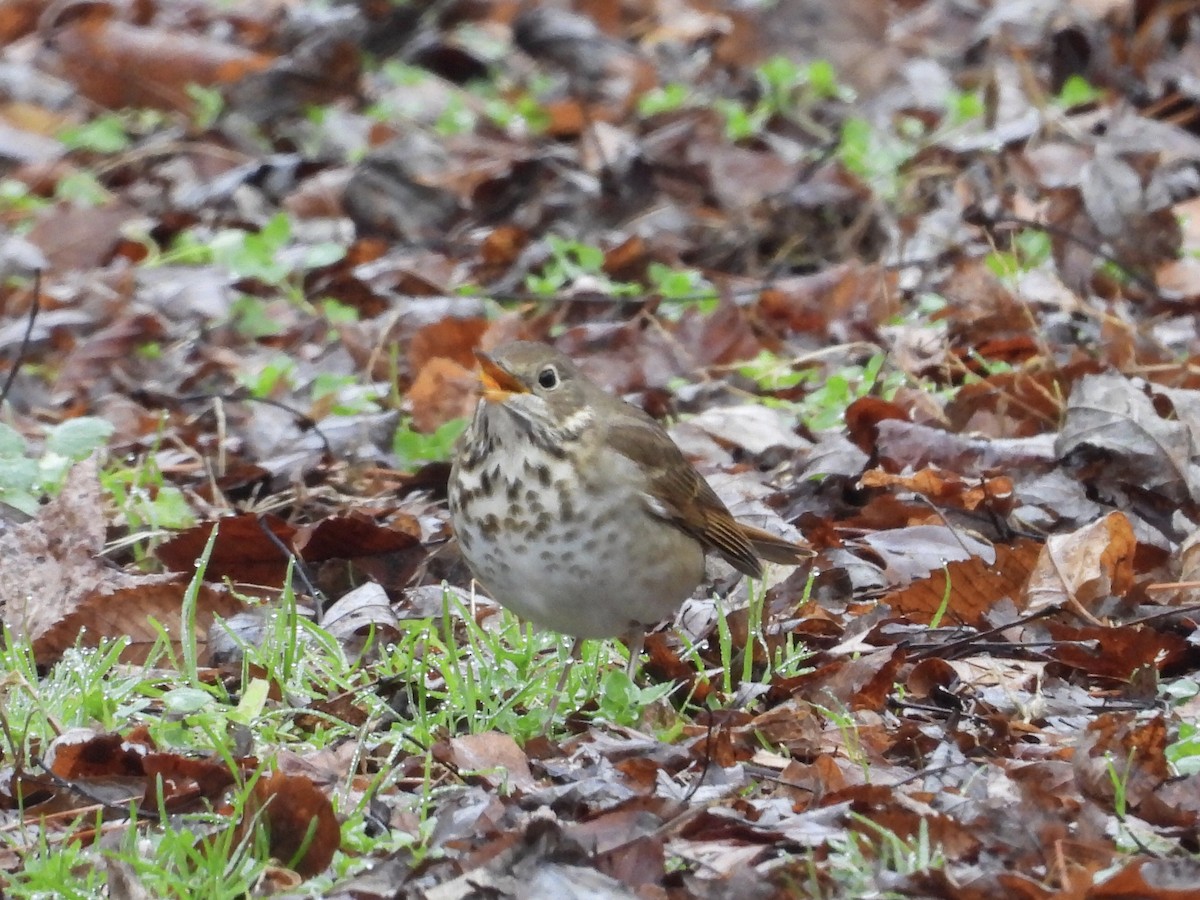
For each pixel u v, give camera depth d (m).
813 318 15.73
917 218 17.08
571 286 17.08
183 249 18.30
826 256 17.39
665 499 9.48
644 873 7.42
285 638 9.98
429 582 11.52
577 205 18.39
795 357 15.34
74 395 15.53
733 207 18.31
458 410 14.46
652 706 9.38
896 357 14.41
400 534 11.54
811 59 21.53
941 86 20.45
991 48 20.72
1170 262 15.87
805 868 7.38
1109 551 10.54
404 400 14.91
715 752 8.76
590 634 9.63
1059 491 11.97
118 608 10.46
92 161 21.19
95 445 12.33
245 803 7.88
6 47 24.73
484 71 23.14
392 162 18.97
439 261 17.53
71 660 9.81
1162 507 11.94
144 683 9.55
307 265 17.20
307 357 16.12
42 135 21.81
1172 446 12.02
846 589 10.87
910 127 19.41
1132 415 12.16
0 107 22.28
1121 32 20.67
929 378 14.34
